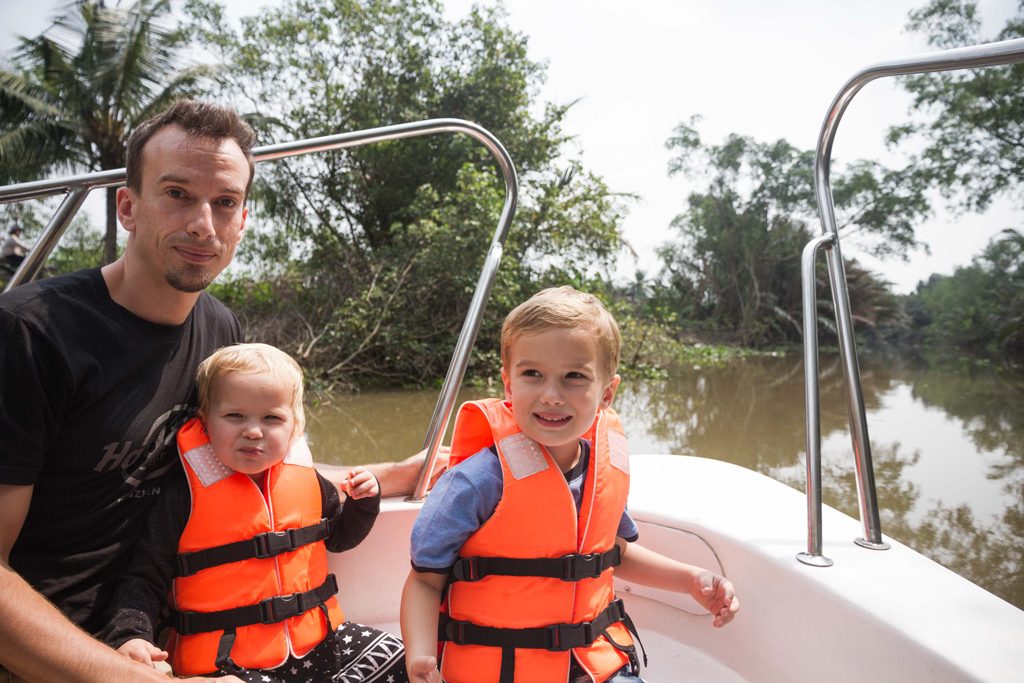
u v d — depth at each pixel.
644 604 1.42
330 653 1.11
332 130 15.77
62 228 1.24
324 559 1.19
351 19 15.45
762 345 25.14
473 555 1.01
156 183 1.04
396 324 11.07
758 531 1.23
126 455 1.07
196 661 1.03
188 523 1.08
